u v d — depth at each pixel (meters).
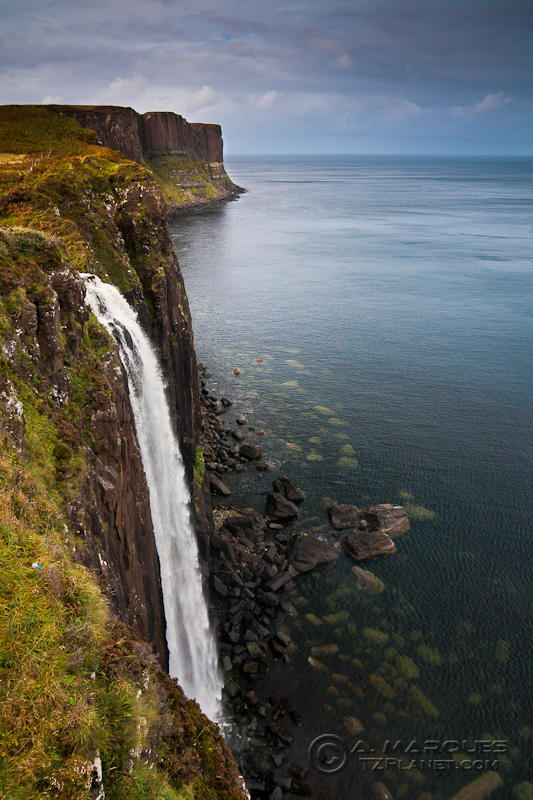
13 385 16.02
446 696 29.86
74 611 11.57
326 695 29.58
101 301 26.86
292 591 36.44
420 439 56.41
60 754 8.96
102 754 9.88
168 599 27.81
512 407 63.91
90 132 79.25
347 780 25.47
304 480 49.03
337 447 54.69
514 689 30.31
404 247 172.12
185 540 33.06
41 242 20.89
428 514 44.56
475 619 34.75
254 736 27.02
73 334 20.56
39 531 13.17
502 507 45.62
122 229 37.97
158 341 35.72
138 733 10.64
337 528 42.50
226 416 60.78
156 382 32.94
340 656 31.92
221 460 51.00
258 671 30.47
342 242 180.50
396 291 117.06
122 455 21.52
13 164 44.69
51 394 17.91
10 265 18.62
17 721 8.87
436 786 25.42
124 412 22.78
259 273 133.12
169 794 10.71
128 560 20.03
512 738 27.80
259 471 50.03
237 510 43.81
